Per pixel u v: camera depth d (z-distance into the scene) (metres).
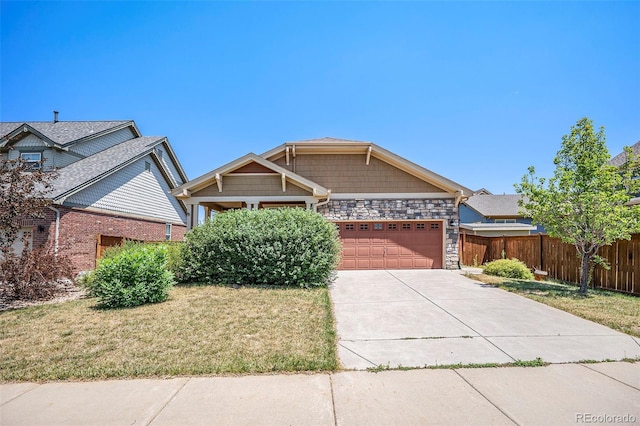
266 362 4.17
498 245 15.46
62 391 3.51
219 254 9.40
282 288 8.67
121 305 6.94
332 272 9.77
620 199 7.73
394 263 13.52
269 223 9.45
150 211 19.25
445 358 4.41
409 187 13.80
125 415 3.03
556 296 8.12
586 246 8.78
